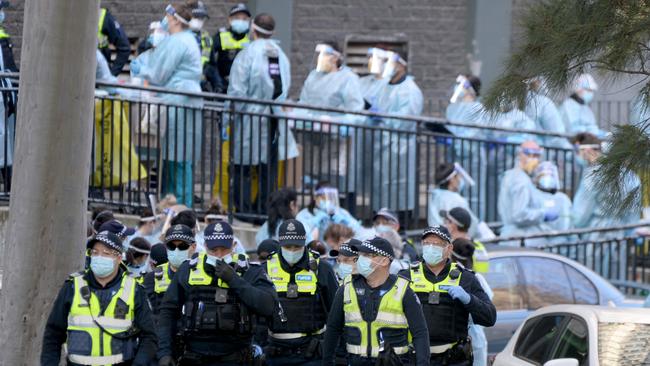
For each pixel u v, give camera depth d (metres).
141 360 28.44
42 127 33.00
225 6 66.00
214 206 46.06
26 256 33.16
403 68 57.03
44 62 32.91
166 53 51.97
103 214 39.69
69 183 33.34
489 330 42.59
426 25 68.25
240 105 52.72
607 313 31.17
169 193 50.91
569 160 58.91
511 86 31.44
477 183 56.47
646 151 29.89
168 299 30.52
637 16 29.88
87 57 33.41
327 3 67.25
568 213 55.81
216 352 30.70
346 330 29.69
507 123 58.06
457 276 31.55
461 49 67.88
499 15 66.94
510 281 43.56
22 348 33.19
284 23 66.62
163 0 64.69
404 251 41.72
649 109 30.50
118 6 64.75
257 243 47.50
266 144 52.16
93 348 28.17
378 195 54.78
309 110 55.38
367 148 55.22
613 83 30.86
